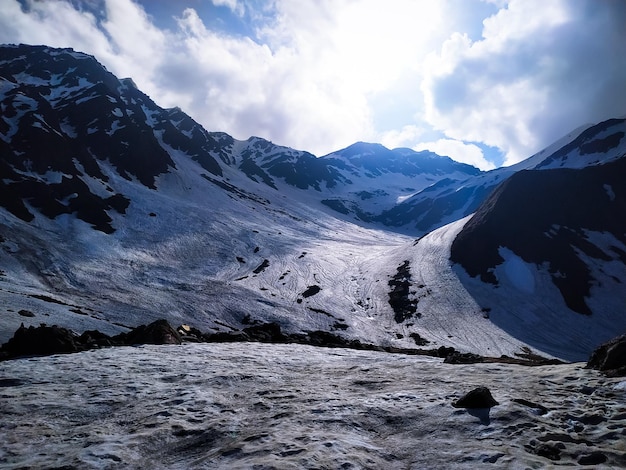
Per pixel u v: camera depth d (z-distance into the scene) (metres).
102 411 9.26
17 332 16.91
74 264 62.62
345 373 12.91
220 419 8.47
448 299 65.31
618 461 5.84
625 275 66.44
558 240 75.00
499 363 14.27
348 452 6.52
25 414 8.98
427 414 8.23
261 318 55.16
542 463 5.78
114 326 33.59
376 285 75.38
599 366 10.86
